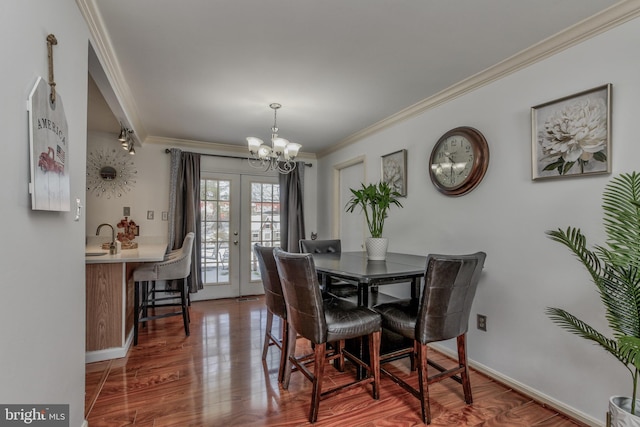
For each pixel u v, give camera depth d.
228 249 4.67
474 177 2.39
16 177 0.95
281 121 3.48
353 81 2.49
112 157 3.95
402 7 1.63
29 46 1.03
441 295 1.74
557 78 1.92
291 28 1.81
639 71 1.57
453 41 1.94
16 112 0.95
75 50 1.47
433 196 2.85
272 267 2.18
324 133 3.96
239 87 2.59
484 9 1.64
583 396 1.77
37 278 1.10
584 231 1.77
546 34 1.87
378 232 2.64
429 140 2.90
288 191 4.91
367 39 1.92
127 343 2.71
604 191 1.68
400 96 2.79
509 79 2.20
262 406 1.89
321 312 1.75
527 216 2.07
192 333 3.11
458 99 2.60
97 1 1.56
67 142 1.33
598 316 1.72
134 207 4.05
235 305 4.20
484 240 2.36
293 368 2.22
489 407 1.90
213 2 1.58
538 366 1.98
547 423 1.76
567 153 1.84
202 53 2.07
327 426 1.71
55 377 1.25
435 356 2.64
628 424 1.31
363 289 2.22
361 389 2.10
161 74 2.36
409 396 2.02
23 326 1.00
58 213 1.29
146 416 1.78
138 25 1.76
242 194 4.77
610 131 1.66
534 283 2.02
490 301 2.29
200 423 1.72
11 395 0.94
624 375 1.62
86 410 1.83
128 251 3.19
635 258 1.31
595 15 1.68
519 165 2.13
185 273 3.04
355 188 4.23
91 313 2.49
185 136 4.11
